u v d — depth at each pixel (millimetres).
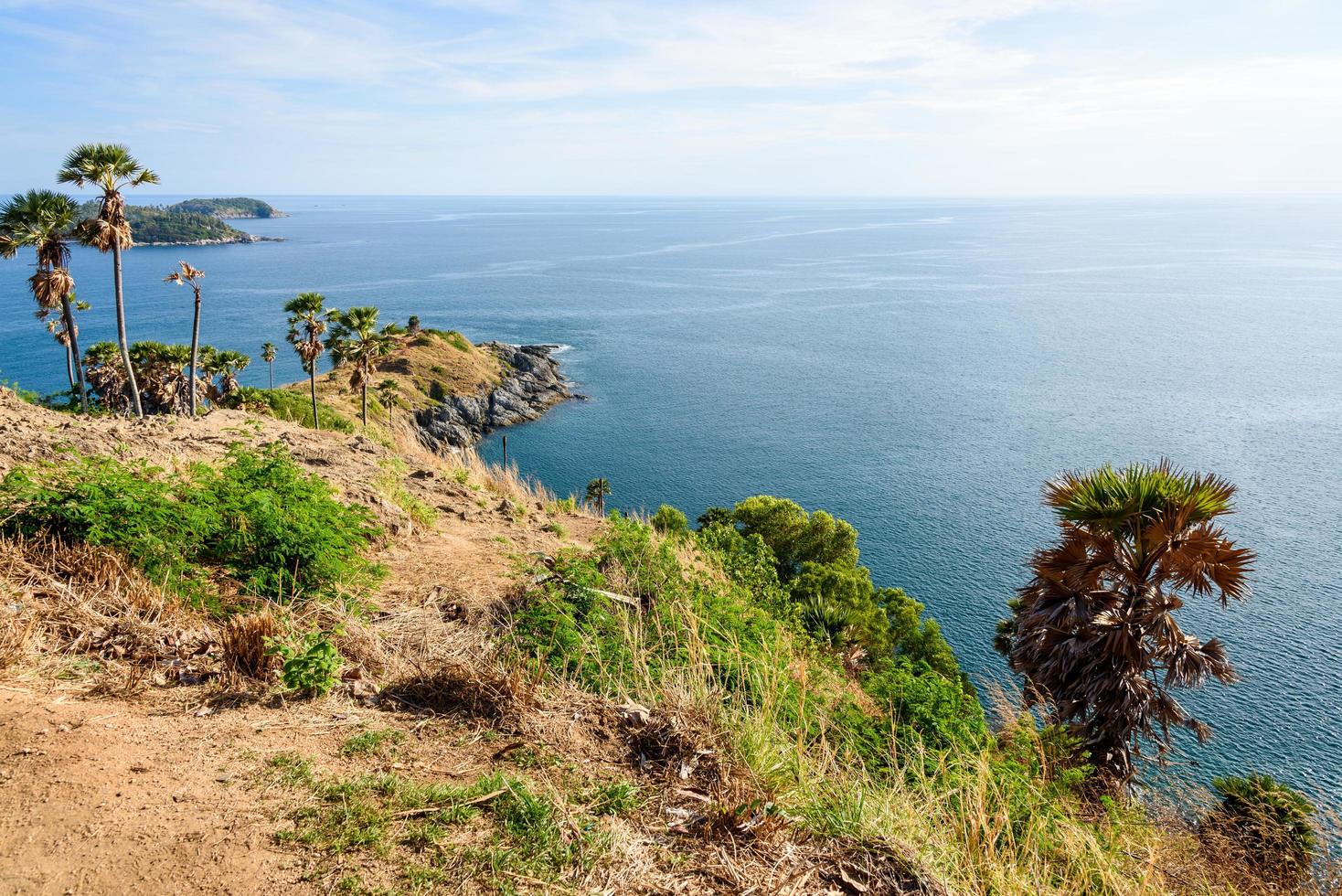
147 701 3984
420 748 3918
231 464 8914
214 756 3510
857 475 76375
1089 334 153875
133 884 2613
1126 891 4074
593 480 57719
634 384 110625
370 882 2775
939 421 95688
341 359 52000
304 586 6223
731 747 4332
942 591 51250
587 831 3326
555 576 7051
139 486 6184
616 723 4465
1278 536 60906
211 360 53438
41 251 31594
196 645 4723
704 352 133750
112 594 4992
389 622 5930
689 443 85438
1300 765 32219
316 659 4285
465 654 5215
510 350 106312
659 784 3922
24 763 3182
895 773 4727
